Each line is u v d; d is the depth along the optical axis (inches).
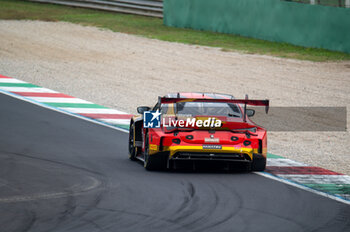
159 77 3324.3
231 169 1461.6
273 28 4500.5
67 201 1135.0
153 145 1395.2
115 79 3235.7
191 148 1363.2
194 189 1251.8
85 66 3595.0
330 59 3843.5
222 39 4667.8
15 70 3348.9
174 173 1421.0
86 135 1946.4
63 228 966.4
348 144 1990.7
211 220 1027.9
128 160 1595.7
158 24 5511.8
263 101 1342.3
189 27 5251.0
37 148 1702.8
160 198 1169.4
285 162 1632.6
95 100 2662.4
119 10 6127.0
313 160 1697.8
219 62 3796.8
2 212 1051.9
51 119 2196.1
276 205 1143.0
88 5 6368.1
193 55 4035.4
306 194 1246.9
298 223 1026.7
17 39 4446.4
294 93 2962.6
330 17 4057.6
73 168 1450.5
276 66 3661.4
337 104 2741.1
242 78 3324.3
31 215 1037.2
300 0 4252.0
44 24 5246.1
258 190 1262.3
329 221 1045.2
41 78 3159.5
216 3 4970.5
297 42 4318.4
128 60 3838.6
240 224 1008.2
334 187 1328.7
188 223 1007.0
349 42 3954.2
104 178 1346.0
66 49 4153.5
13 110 2325.3
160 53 4097.0
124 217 1034.7
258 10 4606.3
